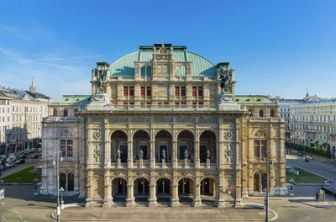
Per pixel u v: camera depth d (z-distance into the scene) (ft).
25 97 635.25
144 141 282.56
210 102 278.87
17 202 271.90
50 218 230.48
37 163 469.16
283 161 292.40
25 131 583.99
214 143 280.92
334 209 252.21
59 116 311.88
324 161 499.92
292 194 291.79
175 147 260.01
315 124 606.14
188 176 258.78
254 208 253.85
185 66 281.13
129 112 257.96
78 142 291.38
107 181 260.01
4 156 481.05
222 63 274.77
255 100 315.99
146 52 297.74
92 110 258.37
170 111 256.93
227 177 258.57
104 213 241.55
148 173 259.80
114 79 279.49
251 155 293.02
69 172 293.23
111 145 282.15
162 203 262.67
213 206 257.55
